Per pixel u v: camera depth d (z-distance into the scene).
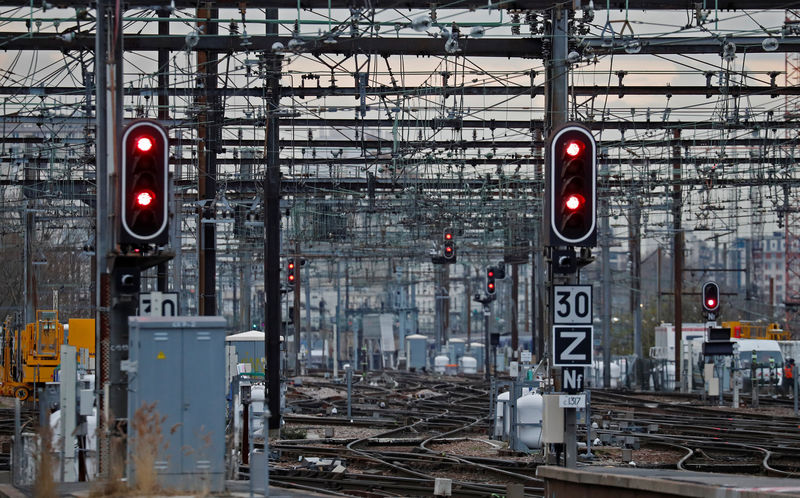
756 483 31.28
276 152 71.31
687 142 97.19
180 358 31.06
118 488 30.12
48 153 100.88
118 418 33.59
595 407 96.50
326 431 73.50
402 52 63.12
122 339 33.78
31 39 64.19
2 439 67.25
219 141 81.00
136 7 51.00
